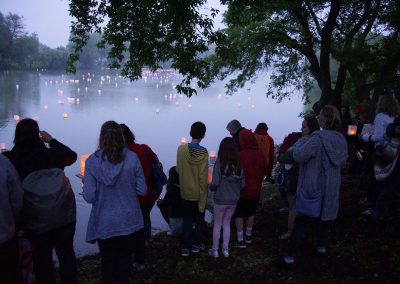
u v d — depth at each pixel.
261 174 5.39
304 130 4.72
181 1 6.12
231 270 4.81
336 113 4.38
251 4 7.92
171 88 64.94
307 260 4.82
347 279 4.29
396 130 4.77
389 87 10.05
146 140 20.95
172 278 4.72
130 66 8.35
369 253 4.77
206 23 6.82
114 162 3.47
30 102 39.38
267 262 4.91
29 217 3.40
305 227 4.52
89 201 3.49
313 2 9.47
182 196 5.07
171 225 6.54
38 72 107.56
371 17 10.67
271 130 25.55
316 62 10.81
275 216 7.05
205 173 4.89
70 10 8.06
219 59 12.43
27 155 3.43
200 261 5.16
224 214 5.16
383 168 4.92
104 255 3.66
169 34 6.92
